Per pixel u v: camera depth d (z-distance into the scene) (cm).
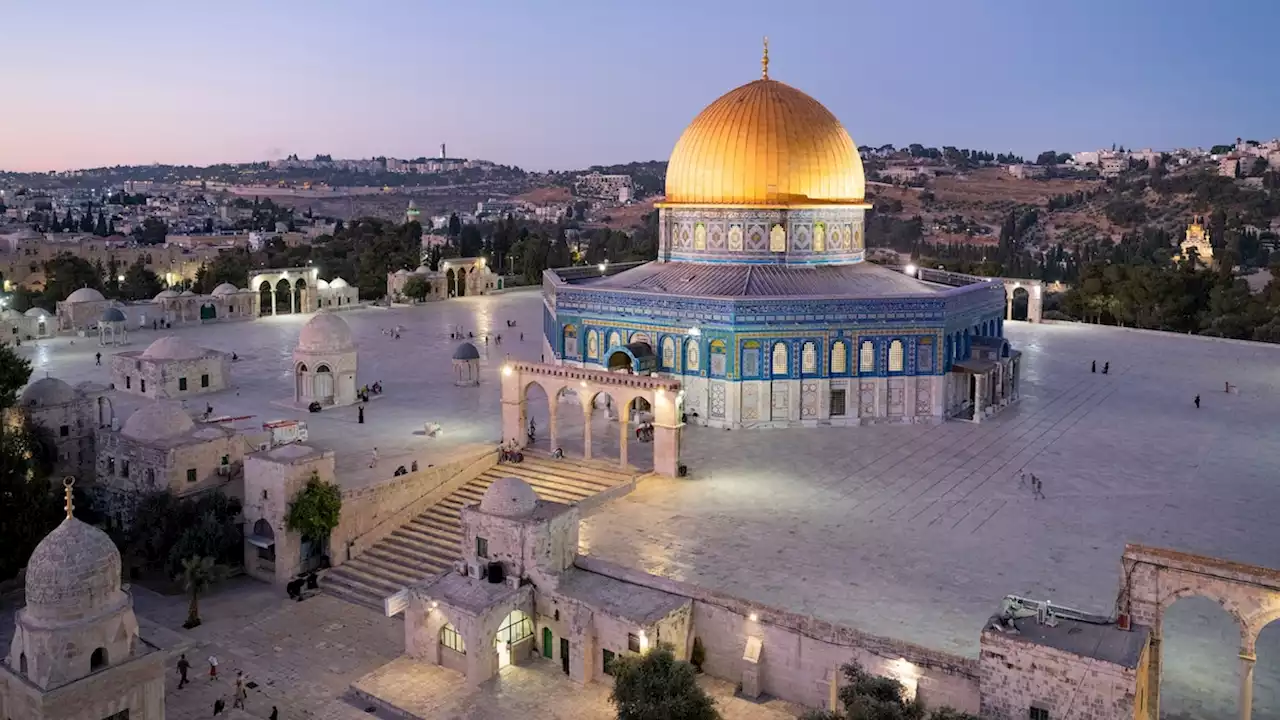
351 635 4434
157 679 3509
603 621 3919
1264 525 4916
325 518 4922
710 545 4659
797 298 7006
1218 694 3416
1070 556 4506
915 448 6462
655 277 8119
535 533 4141
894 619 3847
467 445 6244
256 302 12512
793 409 7131
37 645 3266
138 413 5459
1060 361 9856
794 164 7875
